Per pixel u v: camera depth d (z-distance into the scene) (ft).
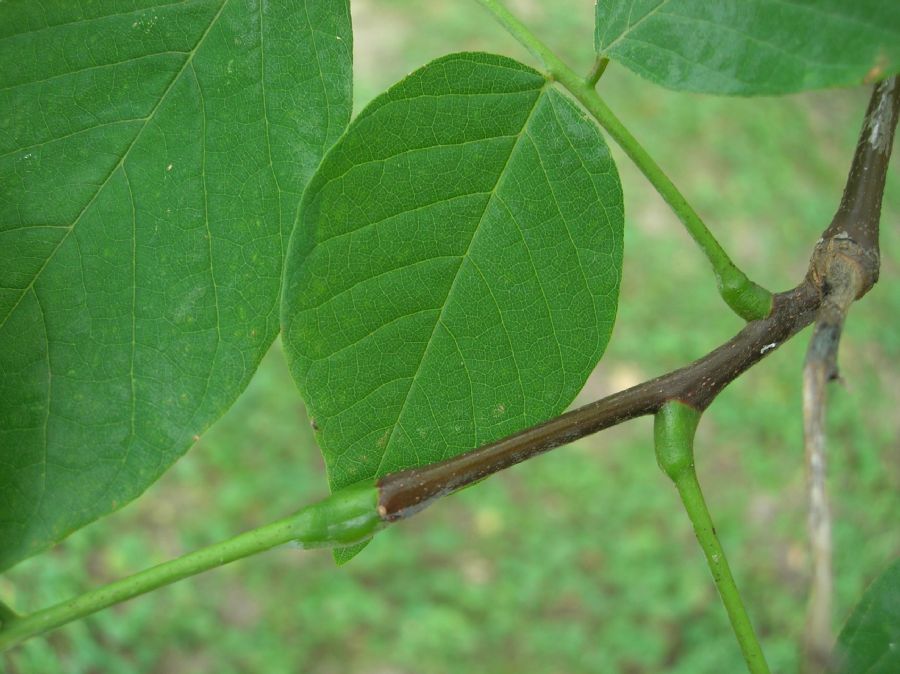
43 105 0.47
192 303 0.47
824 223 3.42
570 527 2.63
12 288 0.46
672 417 0.46
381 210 0.45
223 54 0.48
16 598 2.08
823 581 0.36
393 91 0.45
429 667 2.35
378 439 0.46
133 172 0.47
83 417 0.46
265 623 2.33
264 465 2.53
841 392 2.97
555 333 0.48
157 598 2.28
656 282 3.11
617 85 3.59
